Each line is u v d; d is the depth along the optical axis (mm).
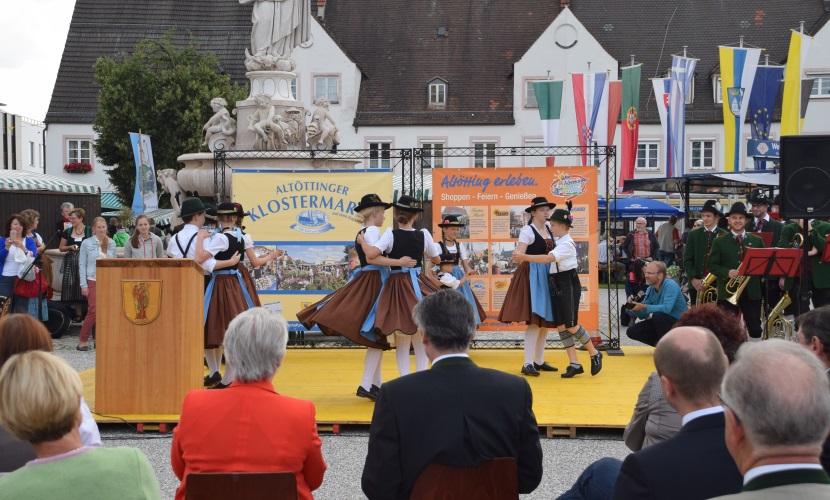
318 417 8086
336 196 11906
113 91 35062
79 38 44469
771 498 2373
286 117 13484
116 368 8062
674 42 43719
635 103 22766
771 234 12883
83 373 10297
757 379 2457
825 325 4637
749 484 2447
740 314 11836
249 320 4172
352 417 8094
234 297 9039
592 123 20281
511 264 11844
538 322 9961
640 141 41750
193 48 36375
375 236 8320
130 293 8023
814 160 8938
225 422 4082
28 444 3852
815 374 2455
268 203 11922
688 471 3299
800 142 8953
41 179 22000
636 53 43469
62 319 14297
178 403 8047
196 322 8188
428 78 43375
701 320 4703
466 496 3990
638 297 11742
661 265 11484
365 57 44125
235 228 9211
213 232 8992
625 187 21000
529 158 42438
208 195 13867
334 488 6441
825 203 8961
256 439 4059
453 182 11828
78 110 43438
